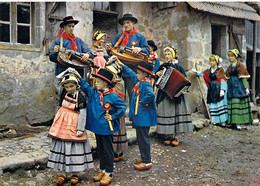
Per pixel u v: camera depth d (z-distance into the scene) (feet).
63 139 11.25
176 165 14.87
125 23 15.97
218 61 22.29
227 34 26.03
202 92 23.16
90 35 20.44
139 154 15.71
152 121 13.69
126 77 15.85
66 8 19.07
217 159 15.94
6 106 17.69
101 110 11.94
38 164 12.78
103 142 12.15
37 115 18.74
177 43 23.66
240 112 21.91
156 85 16.62
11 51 17.80
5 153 13.35
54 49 13.64
